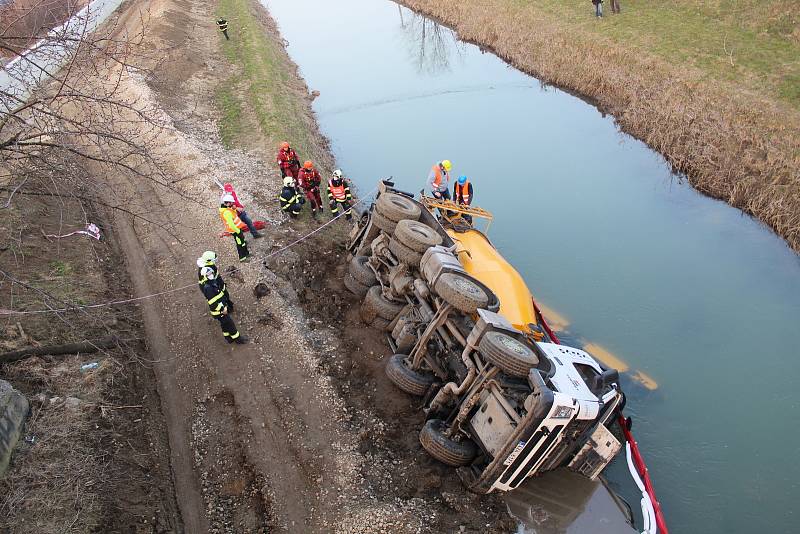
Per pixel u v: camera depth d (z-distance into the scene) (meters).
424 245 9.07
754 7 26.17
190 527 7.05
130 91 18.50
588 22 28.89
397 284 9.70
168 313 10.37
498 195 16.59
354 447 8.27
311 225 13.66
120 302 9.47
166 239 12.32
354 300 11.31
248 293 10.81
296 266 12.05
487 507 7.82
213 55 25.59
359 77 26.08
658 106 20.25
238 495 7.50
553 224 15.30
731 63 22.56
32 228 10.88
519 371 7.10
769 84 20.67
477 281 8.52
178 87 20.95
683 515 8.46
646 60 23.78
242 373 9.21
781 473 9.02
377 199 10.77
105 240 12.01
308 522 7.18
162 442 8.04
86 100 7.68
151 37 23.72
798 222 14.52
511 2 33.78
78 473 6.75
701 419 9.93
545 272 13.49
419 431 8.70
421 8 36.28
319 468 7.87
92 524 6.27
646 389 10.45
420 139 19.91
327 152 18.78
